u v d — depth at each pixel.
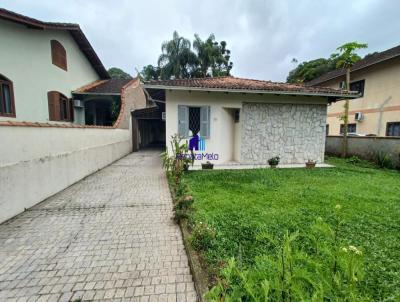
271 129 9.46
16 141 4.02
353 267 1.32
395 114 12.10
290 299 1.34
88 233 3.43
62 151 5.64
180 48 24.33
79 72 13.15
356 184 6.27
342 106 16.02
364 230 3.49
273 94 9.13
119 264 2.69
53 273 2.52
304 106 9.65
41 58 9.88
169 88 7.82
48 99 10.34
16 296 2.19
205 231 3.01
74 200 4.91
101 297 2.18
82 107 13.02
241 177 6.96
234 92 8.62
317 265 1.44
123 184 6.30
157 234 3.43
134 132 14.44
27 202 4.32
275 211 4.20
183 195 4.21
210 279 2.33
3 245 3.08
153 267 2.64
